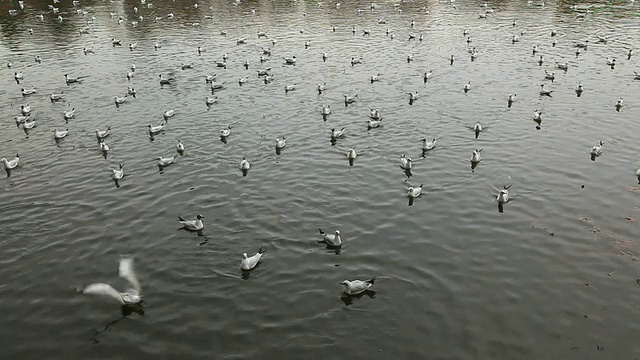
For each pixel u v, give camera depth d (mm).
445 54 81688
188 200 40562
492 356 25734
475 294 29891
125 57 83312
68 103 63562
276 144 50000
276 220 37562
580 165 44594
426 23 104562
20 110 61219
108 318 28625
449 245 34312
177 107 61625
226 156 48406
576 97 61312
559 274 31344
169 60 81438
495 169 44375
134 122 57312
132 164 47094
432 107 59469
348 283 29703
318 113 58688
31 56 84375
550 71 71188
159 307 29328
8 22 108375
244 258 32156
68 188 42844
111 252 34250
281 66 77500
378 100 62375
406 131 53062
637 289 29953
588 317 28047
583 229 35531
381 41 91250
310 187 42219
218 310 29078
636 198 39156
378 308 28953
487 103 60188
